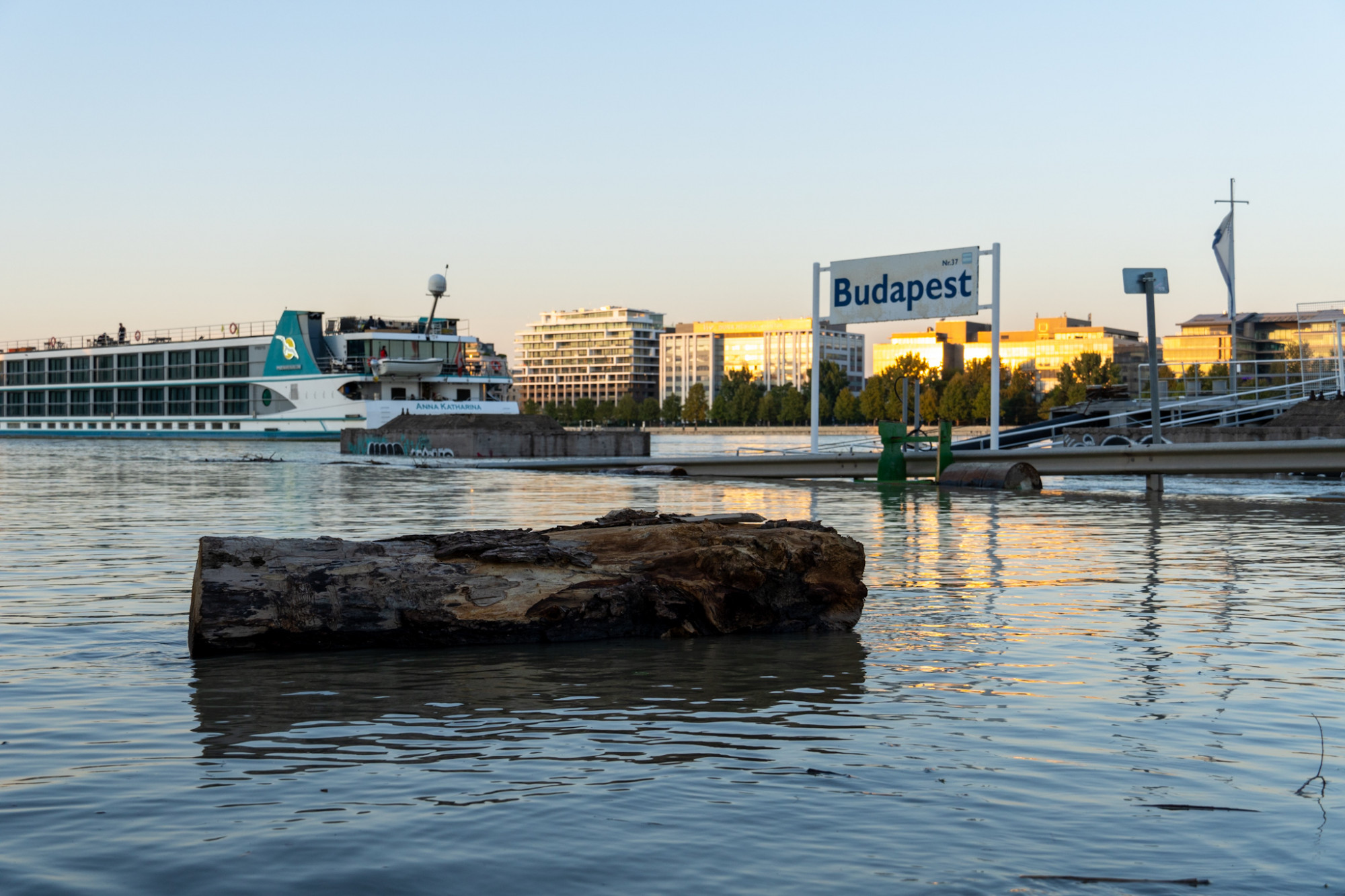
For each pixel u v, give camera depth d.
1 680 9.04
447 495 35.44
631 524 12.85
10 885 4.90
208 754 6.91
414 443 68.38
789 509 29.22
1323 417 50.75
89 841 5.43
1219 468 34.84
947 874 5.04
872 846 5.38
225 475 47.69
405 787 6.24
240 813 5.81
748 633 11.41
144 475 47.94
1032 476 38.00
